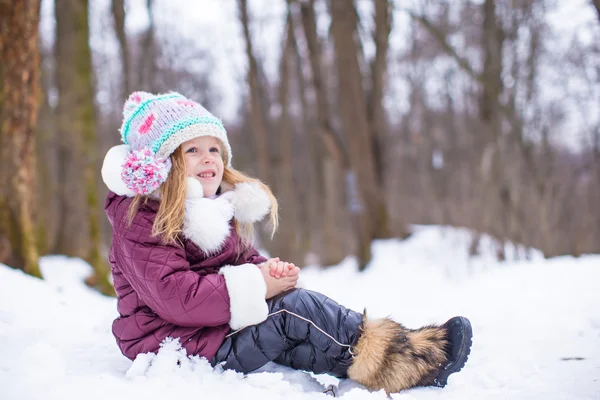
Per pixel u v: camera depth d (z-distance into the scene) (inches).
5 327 94.7
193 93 699.4
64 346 92.7
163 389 70.7
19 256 159.0
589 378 81.4
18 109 157.4
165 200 81.9
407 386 77.4
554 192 452.1
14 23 152.3
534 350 99.1
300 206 728.3
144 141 87.4
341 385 79.3
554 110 486.6
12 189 158.2
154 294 77.4
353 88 369.1
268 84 619.5
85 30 264.5
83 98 263.1
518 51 372.2
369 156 371.9
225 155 97.1
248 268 79.8
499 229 260.8
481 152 292.5
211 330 80.4
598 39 391.9
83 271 237.8
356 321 79.9
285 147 497.0
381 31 383.2
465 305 152.0
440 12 475.2
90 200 256.4
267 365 85.5
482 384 82.6
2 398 65.3
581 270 178.2
